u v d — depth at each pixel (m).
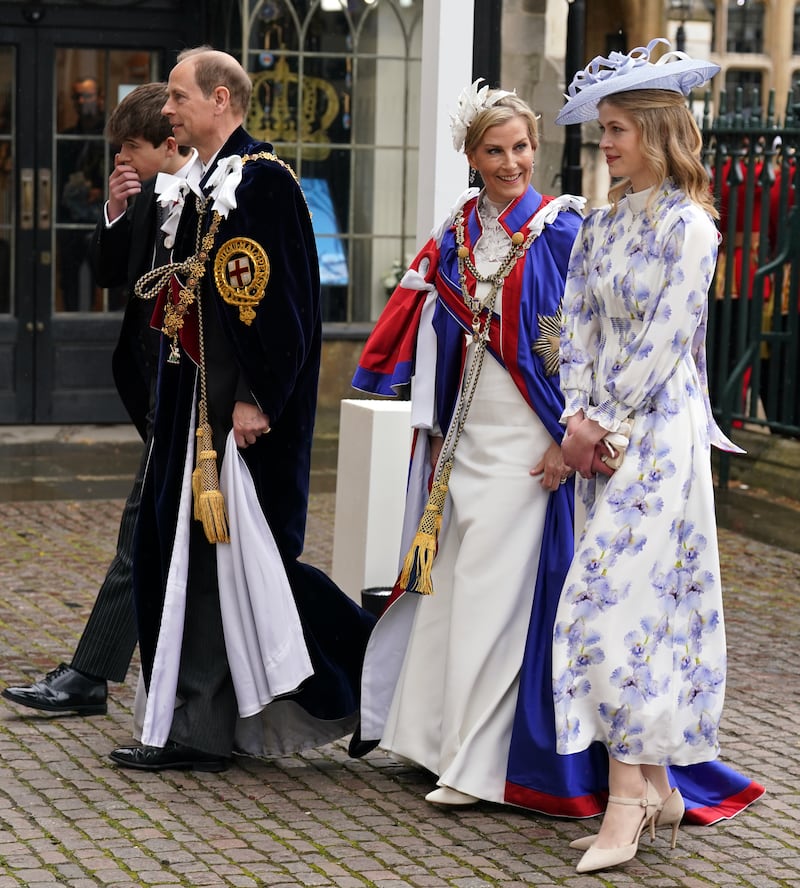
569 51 14.91
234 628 7.38
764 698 9.08
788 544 13.21
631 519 6.39
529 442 7.14
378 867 6.43
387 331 7.63
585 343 6.58
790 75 19.02
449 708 7.11
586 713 6.46
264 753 7.72
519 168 7.16
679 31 18.33
